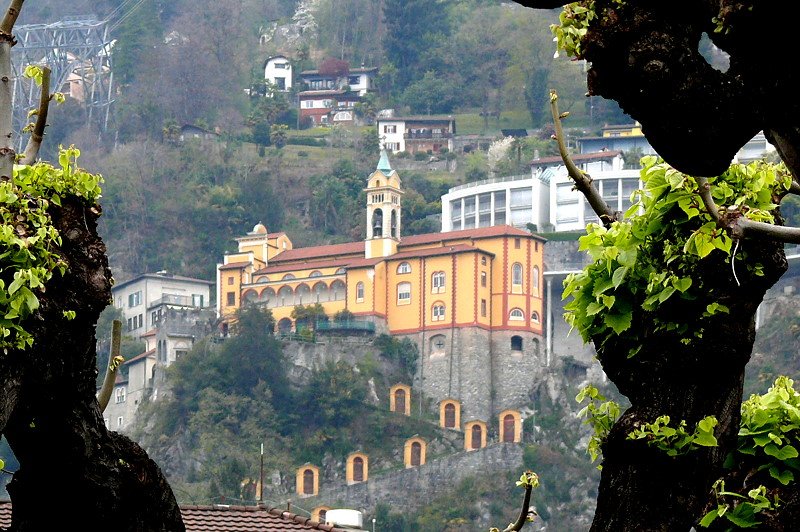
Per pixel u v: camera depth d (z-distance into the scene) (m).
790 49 21.00
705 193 23.47
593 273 25.27
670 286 23.97
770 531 23.72
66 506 22.78
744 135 21.62
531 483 25.58
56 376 21.91
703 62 21.56
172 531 23.58
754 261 24.03
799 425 24.44
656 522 23.72
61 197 22.94
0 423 20.94
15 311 20.83
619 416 25.73
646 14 21.73
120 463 22.86
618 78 21.86
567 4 22.25
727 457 24.70
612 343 25.12
